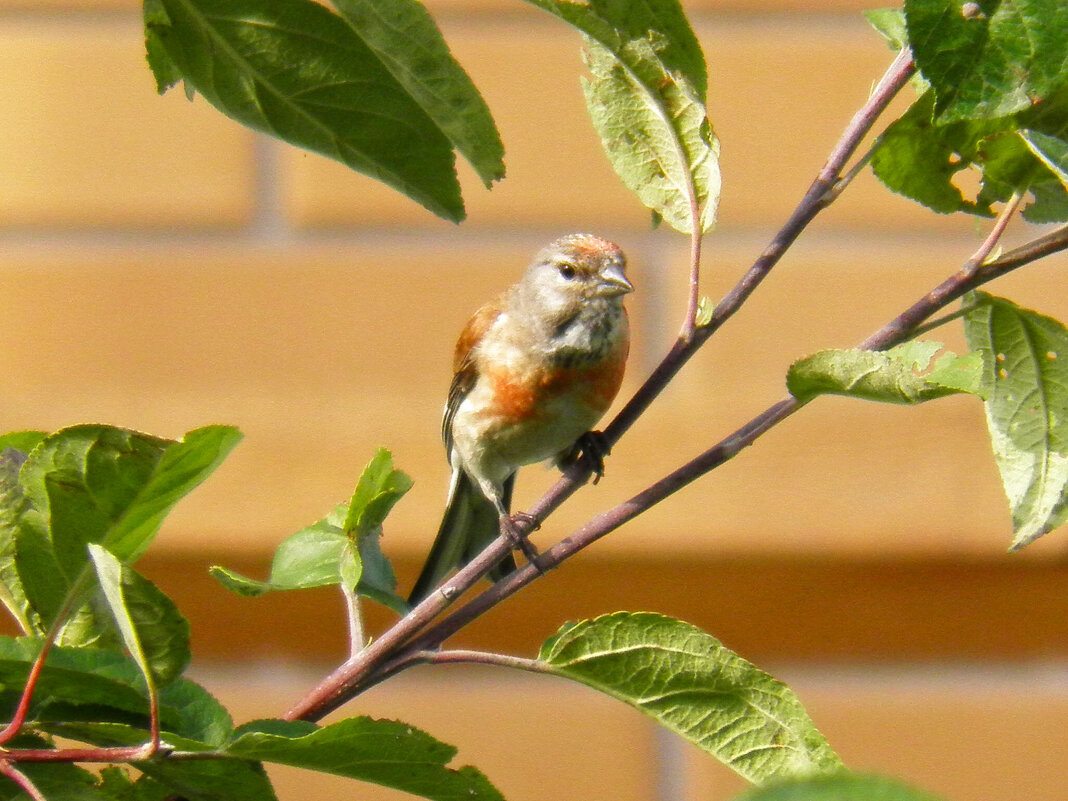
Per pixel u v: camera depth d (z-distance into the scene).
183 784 5.64
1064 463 6.39
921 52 5.32
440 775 5.61
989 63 5.30
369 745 5.48
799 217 6.38
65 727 5.57
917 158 6.38
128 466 5.51
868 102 6.38
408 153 6.37
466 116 6.08
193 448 5.46
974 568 6.68
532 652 6.69
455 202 6.38
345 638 6.68
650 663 6.25
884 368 5.82
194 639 6.68
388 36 5.76
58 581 5.77
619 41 6.36
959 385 5.68
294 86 6.36
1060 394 6.39
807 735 6.11
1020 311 6.38
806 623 6.69
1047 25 5.24
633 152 6.39
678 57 6.30
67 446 5.43
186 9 6.13
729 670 6.11
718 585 6.69
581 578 6.68
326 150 6.38
